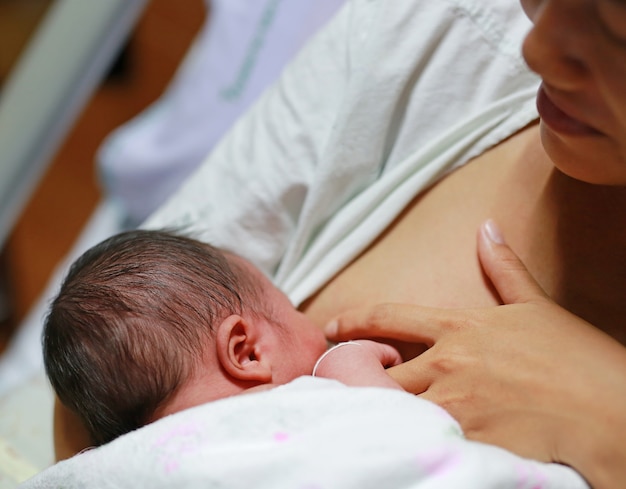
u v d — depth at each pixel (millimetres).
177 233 886
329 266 835
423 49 814
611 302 695
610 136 559
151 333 711
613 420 556
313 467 548
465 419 627
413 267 790
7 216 1150
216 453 566
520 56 792
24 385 1104
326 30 912
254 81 1396
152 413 711
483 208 785
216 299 735
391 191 834
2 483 949
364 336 749
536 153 771
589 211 717
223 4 1457
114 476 591
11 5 2041
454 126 813
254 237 907
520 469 550
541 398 593
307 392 602
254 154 919
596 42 501
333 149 834
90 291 743
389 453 549
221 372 709
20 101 1078
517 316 653
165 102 1671
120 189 1515
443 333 681
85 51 1090
